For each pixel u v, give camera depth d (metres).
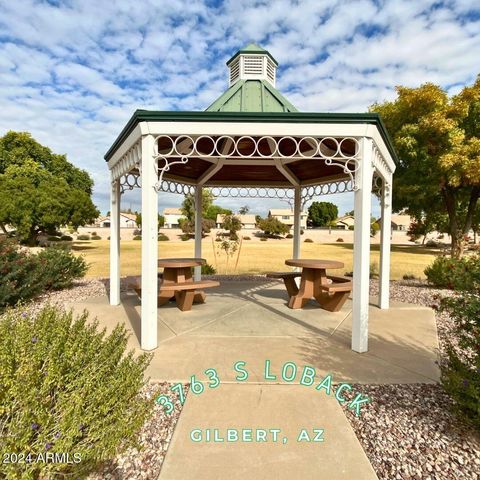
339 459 2.09
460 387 2.33
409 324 5.17
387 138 4.77
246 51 5.62
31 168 25.50
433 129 10.79
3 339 1.76
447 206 12.59
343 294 5.78
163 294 6.03
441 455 2.15
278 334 4.62
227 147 5.98
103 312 5.74
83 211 24.31
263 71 5.64
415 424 2.50
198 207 8.40
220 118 3.93
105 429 1.65
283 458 2.10
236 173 8.23
